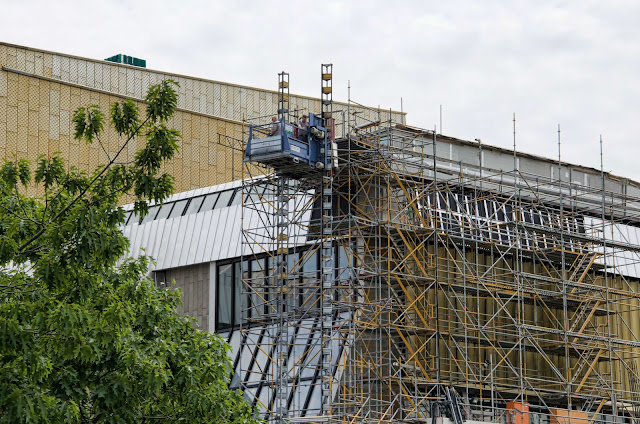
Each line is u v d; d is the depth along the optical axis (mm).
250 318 69688
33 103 99625
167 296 54625
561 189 77312
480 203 74625
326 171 68688
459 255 70625
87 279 41594
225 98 116750
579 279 75438
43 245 41375
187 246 80250
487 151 76938
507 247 72062
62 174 43031
